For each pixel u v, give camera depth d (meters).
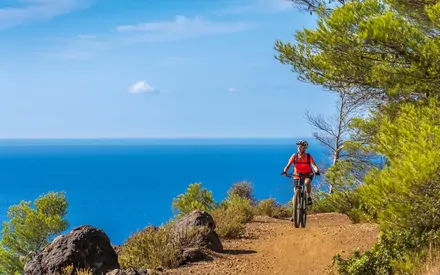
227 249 11.88
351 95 13.86
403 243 8.66
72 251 9.00
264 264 10.27
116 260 9.43
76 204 199.12
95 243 9.27
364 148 15.06
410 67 10.83
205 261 10.48
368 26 10.34
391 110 12.23
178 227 12.02
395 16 11.70
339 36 10.77
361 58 10.92
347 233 12.77
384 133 9.61
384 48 10.66
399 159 8.55
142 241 10.95
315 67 12.00
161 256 10.29
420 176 7.61
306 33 11.52
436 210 7.97
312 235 12.80
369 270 8.63
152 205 189.75
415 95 11.66
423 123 8.94
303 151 13.95
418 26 11.89
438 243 8.37
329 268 9.67
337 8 11.47
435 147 8.32
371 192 8.48
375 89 12.06
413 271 7.94
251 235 13.84
